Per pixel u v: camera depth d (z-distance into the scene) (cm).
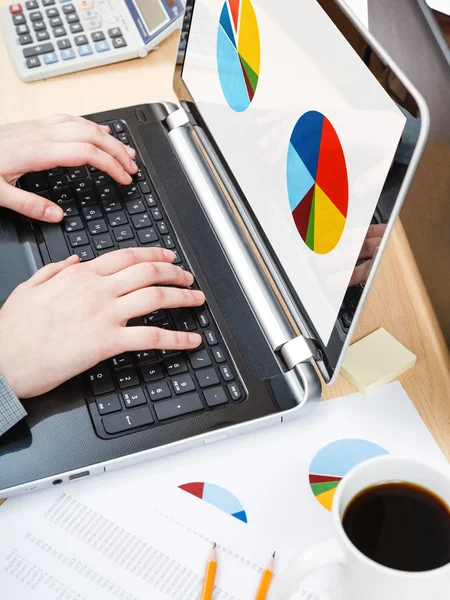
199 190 79
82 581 54
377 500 48
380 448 61
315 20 56
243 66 69
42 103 90
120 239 75
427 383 66
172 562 55
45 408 62
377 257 51
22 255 74
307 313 63
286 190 63
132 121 86
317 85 57
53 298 66
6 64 94
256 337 66
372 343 67
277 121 64
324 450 61
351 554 44
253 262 72
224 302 69
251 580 54
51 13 95
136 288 67
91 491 59
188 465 61
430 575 42
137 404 62
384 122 49
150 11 95
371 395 65
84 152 78
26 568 55
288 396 62
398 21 65
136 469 60
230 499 59
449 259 63
